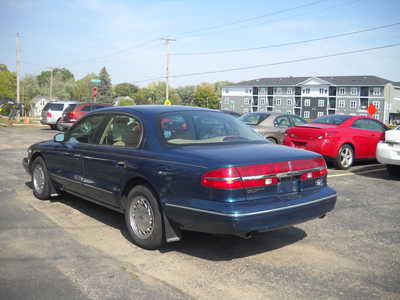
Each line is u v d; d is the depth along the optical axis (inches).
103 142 197.5
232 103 3966.5
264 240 183.9
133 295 127.6
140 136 175.8
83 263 152.9
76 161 211.9
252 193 144.8
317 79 3567.9
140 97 5344.5
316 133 382.9
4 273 142.6
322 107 3555.6
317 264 155.6
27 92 4340.6
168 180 155.4
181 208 149.6
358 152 401.4
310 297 127.7
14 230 191.3
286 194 154.6
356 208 242.4
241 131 189.3
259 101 3934.5
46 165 243.0
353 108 3412.9
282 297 127.4
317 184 168.1
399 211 236.4
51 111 945.5
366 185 313.9
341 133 388.2
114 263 153.6
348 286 136.1
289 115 515.2
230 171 140.9
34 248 167.9
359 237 189.0
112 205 190.2
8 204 240.1
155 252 166.4
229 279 140.7
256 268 151.0
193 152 155.9
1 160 420.5
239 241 181.9
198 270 148.3
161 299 125.2
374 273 147.4
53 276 140.8
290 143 405.4
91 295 127.2
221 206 139.9
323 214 165.8
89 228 196.9
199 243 178.5
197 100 5339.6
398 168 356.5
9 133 816.3
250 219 139.3
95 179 197.5
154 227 162.4
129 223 174.6
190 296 127.6
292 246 175.9
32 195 264.4
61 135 230.4
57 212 224.8
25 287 132.0
